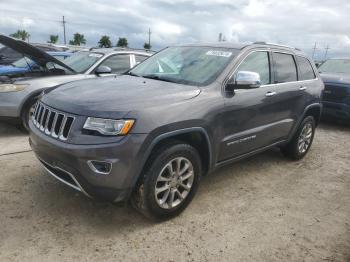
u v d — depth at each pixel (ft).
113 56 23.70
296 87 16.88
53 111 10.84
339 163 19.01
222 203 13.19
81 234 10.57
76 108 10.27
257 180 15.71
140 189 10.55
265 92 14.62
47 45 55.01
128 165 9.87
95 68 22.63
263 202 13.56
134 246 10.19
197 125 11.39
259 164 17.84
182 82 12.86
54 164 10.54
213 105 12.03
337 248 10.80
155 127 10.18
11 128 22.02
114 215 11.71
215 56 13.97
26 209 11.69
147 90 11.48
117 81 13.00
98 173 9.76
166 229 11.15
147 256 9.79
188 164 11.61
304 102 17.58
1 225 10.69
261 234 11.26
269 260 9.99
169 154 10.80
